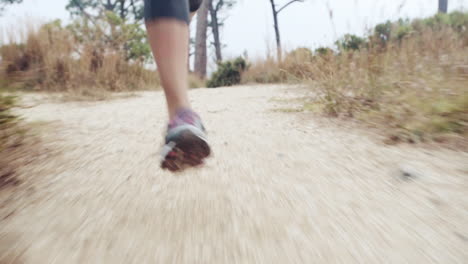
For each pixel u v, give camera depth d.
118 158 1.72
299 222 1.02
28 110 3.46
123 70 7.41
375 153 1.70
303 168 1.52
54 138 2.10
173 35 1.20
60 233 0.98
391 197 1.19
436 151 1.68
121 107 3.87
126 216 1.09
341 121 2.52
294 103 3.62
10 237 0.96
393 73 2.80
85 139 2.12
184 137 1.08
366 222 1.01
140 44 7.97
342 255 0.85
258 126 2.53
